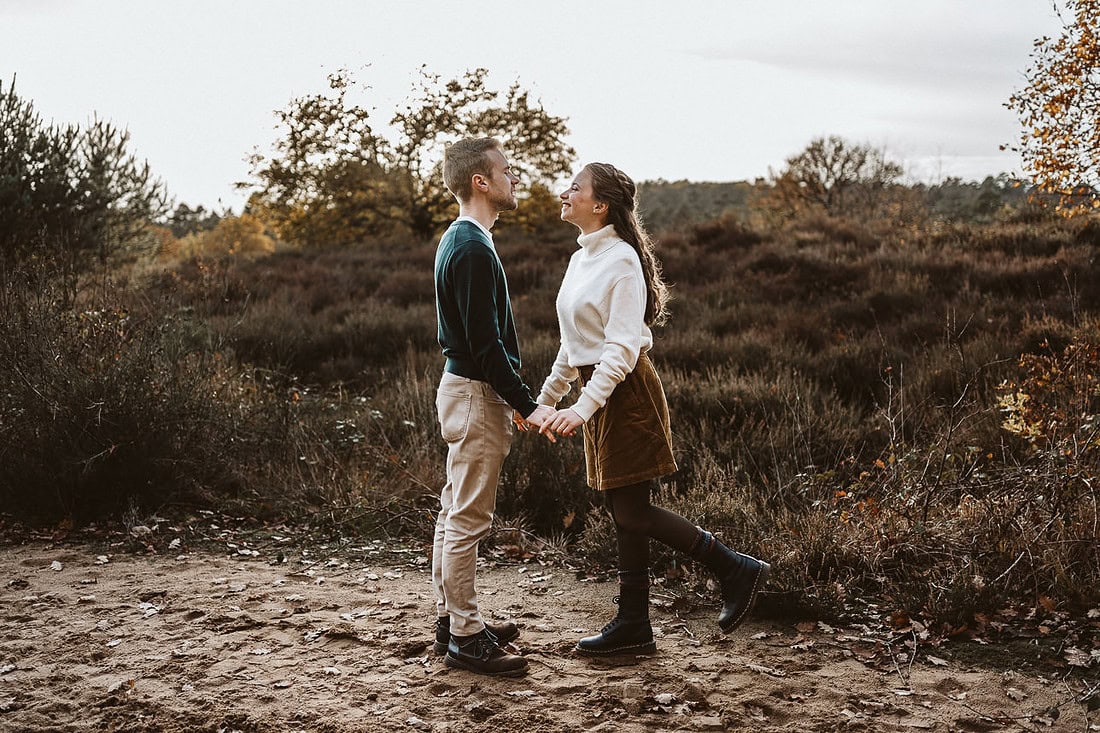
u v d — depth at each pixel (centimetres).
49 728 272
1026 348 784
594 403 290
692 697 291
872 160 2606
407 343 1003
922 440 565
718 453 575
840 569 404
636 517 314
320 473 576
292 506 543
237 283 1245
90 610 375
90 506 523
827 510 456
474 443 297
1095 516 387
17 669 315
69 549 469
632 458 305
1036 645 331
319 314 1177
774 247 1479
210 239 3238
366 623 360
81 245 1140
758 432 597
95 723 276
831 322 992
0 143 1134
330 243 2311
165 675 310
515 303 1234
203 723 276
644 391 309
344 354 1017
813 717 279
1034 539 386
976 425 570
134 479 525
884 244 1432
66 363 536
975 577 366
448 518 307
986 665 319
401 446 608
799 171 2658
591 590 408
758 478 550
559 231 2186
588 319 303
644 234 320
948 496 457
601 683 300
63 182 1165
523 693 292
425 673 310
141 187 1280
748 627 356
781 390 688
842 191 2619
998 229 1470
